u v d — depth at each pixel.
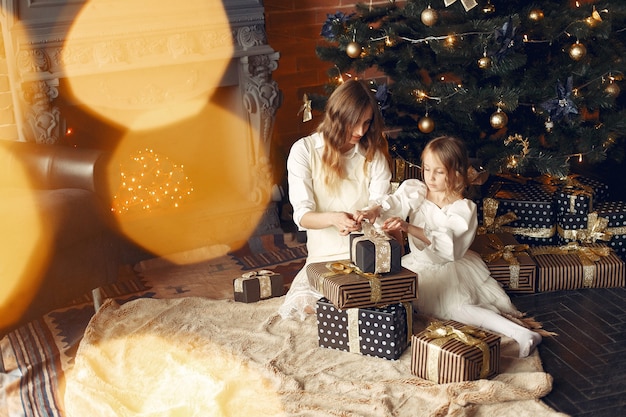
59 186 3.49
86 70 3.81
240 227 4.24
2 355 3.16
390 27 3.63
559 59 3.68
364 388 2.73
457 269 3.23
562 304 3.40
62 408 2.80
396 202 3.17
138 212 4.10
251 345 3.10
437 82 3.59
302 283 3.29
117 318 3.35
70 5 3.73
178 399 2.73
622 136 4.10
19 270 3.04
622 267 3.49
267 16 4.46
